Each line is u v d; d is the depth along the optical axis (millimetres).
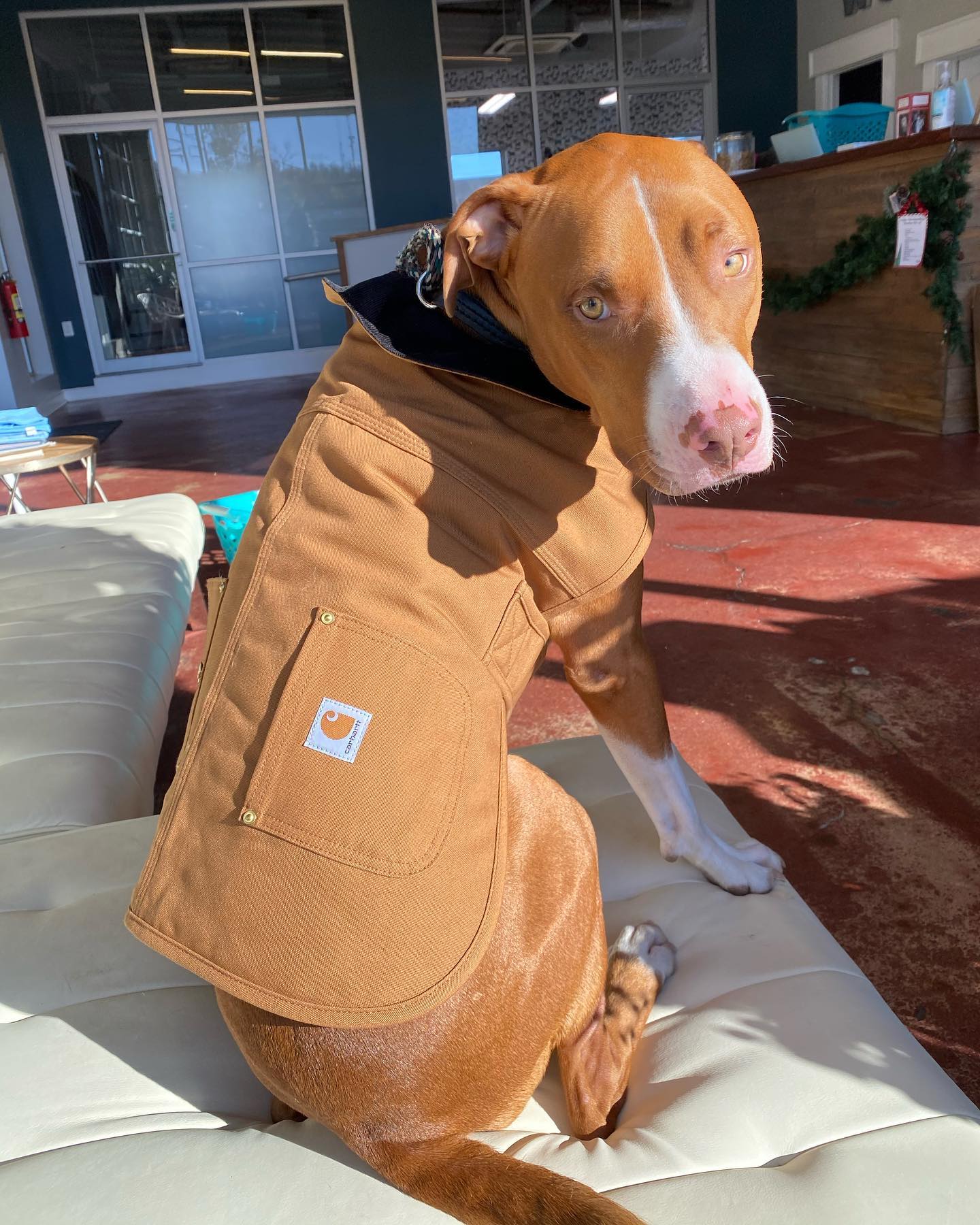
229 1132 1321
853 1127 1295
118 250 13062
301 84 12867
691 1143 1287
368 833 1244
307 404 1600
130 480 7449
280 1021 1250
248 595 1400
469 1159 1173
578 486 1534
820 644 3508
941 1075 1392
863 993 1540
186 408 11227
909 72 11234
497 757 1401
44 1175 1231
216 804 1297
